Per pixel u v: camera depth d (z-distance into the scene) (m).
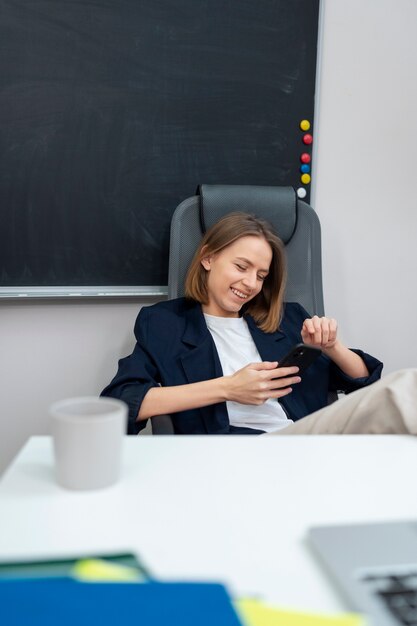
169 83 1.66
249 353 1.45
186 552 0.43
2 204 1.57
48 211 1.60
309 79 1.78
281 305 1.50
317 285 1.60
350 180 1.89
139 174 1.67
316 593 0.38
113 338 1.74
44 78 1.55
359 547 0.42
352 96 1.86
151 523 0.47
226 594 0.36
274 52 1.74
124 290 1.70
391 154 1.93
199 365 1.36
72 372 1.72
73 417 0.52
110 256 1.67
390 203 1.95
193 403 1.17
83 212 1.63
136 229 1.68
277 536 0.46
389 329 2.02
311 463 0.61
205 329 1.42
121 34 1.60
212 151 1.72
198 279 1.48
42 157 1.58
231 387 1.15
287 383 1.14
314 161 1.83
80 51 1.57
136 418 1.16
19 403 1.68
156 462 0.60
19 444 1.70
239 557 0.43
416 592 0.37
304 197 1.83
